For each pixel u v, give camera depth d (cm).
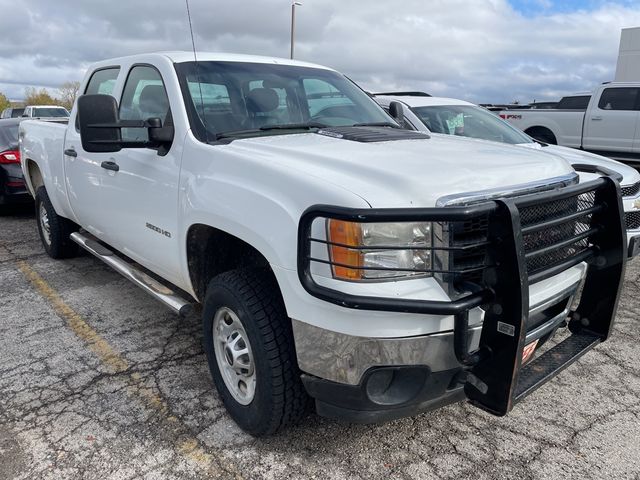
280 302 263
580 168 348
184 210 309
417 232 223
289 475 262
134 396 331
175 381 348
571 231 270
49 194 549
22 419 308
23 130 622
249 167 269
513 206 210
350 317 221
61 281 541
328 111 389
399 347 221
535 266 251
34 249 666
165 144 334
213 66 364
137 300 488
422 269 218
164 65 357
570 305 293
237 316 276
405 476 262
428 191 228
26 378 353
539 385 249
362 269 218
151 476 262
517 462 272
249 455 276
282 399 262
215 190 282
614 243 277
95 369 364
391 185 230
